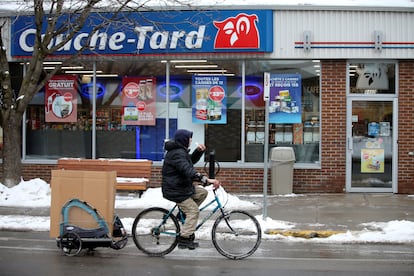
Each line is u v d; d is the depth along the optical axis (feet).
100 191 50.44
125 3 77.92
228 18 87.40
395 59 88.17
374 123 88.99
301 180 89.30
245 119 90.79
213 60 91.15
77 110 94.89
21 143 96.02
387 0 87.40
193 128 91.97
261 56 88.28
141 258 50.60
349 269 46.88
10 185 82.84
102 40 90.07
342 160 88.84
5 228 63.77
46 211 73.31
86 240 50.55
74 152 95.14
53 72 82.74
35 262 48.52
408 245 57.36
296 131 90.12
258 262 49.47
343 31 87.15
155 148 93.04
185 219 50.31
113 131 94.07
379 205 77.61
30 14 90.63
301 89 89.92
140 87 93.30
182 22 88.33
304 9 87.10
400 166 88.48
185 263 48.70
